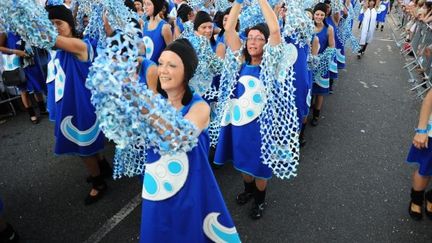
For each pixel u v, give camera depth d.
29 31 2.40
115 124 1.37
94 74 1.32
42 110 5.25
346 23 5.96
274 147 2.58
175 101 1.84
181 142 1.55
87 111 2.96
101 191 3.37
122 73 1.34
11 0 2.28
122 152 2.35
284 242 2.85
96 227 3.03
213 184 1.99
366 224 3.03
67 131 3.01
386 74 7.31
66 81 2.88
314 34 4.21
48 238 2.92
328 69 4.64
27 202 3.37
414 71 7.46
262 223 3.05
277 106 2.49
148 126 1.46
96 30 3.20
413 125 4.96
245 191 3.29
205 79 3.54
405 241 2.84
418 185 2.96
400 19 13.20
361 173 3.79
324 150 4.27
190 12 5.06
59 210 3.25
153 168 1.83
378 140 4.52
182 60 1.71
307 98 3.79
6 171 3.89
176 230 1.93
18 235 2.91
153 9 4.14
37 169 3.92
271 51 2.35
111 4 3.04
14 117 5.27
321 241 2.85
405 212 3.17
